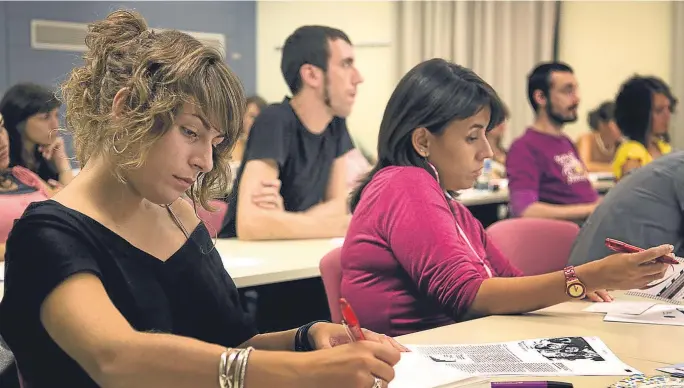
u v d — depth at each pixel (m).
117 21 1.13
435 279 1.77
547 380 1.30
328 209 3.23
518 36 6.09
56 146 3.09
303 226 3.10
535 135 3.79
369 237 1.87
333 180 3.29
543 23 6.09
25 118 3.01
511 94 6.11
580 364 1.38
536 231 2.53
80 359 1.00
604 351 1.47
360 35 5.79
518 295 1.72
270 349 1.34
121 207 1.17
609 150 5.80
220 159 1.17
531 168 3.75
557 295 1.69
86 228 1.11
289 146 3.16
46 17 4.77
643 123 4.06
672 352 1.48
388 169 1.92
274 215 3.08
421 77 1.90
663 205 2.07
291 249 2.89
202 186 1.19
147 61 1.06
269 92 5.72
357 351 1.01
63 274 1.04
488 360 1.41
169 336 1.01
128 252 1.16
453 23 5.89
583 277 1.68
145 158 1.06
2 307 1.06
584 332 1.62
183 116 1.07
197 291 1.26
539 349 1.48
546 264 2.52
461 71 1.92
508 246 2.49
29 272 1.05
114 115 1.06
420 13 5.77
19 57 4.69
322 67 3.17
